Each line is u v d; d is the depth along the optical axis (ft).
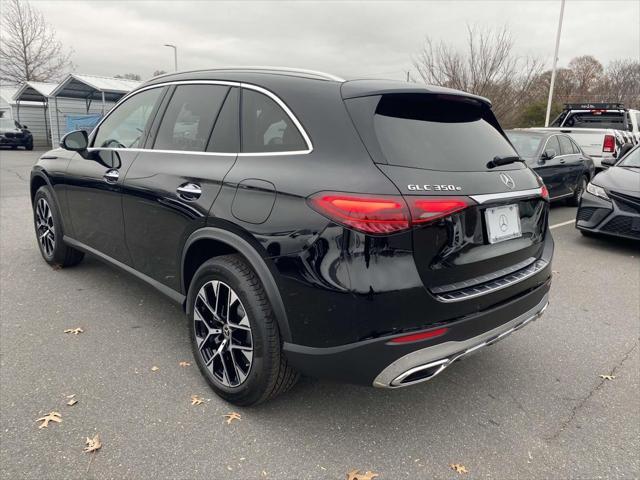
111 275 15.61
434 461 7.98
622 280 17.47
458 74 67.00
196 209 9.16
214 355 9.27
